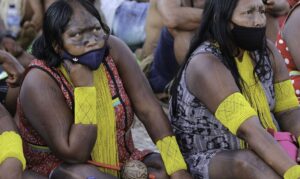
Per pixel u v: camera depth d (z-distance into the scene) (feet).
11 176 18.01
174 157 20.15
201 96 19.72
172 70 31.22
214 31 19.88
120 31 36.78
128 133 20.67
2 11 31.01
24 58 25.12
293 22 24.61
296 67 25.05
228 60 19.79
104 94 19.84
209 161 20.04
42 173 19.80
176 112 20.93
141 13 36.78
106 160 19.80
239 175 19.33
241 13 19.51
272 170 18.84
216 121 20.16
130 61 20.67
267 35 30.22
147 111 20.61
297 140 20.86
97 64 19.26
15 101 21.85
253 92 20.31
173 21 29.66
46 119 19.03
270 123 20.66
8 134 18.66
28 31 30.78
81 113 19.07
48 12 19.40
